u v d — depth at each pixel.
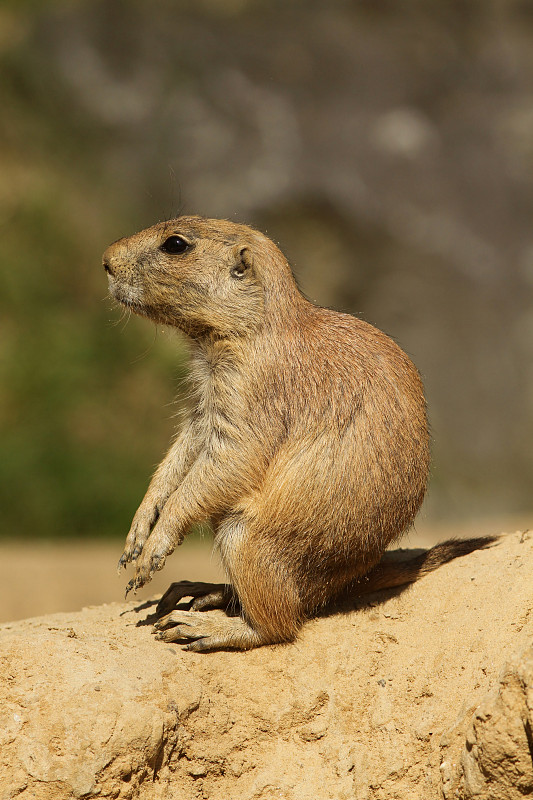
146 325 20.38
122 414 19.11
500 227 23.98
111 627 6.29
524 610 5.55
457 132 24.50
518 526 18.67
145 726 5.19
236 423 5.94
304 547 5.83
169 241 6.30
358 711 5.57
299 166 23.45
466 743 4.75
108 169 23.02
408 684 5.53
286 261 6.35
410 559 6.58
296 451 5.82
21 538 16.73
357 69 24.70
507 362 23.25
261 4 25.61
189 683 5.56
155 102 23.84
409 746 5.28
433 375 22.98
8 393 18.61
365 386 5.89
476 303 23.44
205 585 6.47
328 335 6.10
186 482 6.03
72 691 5.25
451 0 25.56
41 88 23.52
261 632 5.85
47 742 5.09
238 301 6.13
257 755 5.53
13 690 5.27
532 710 4.46
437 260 23.45
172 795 5.35
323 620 6.08
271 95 24.23
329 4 25.59
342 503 5.75
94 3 24.73
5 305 19.84
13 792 4.98
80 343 19.66
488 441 22.66
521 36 25.45
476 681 5.29
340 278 23.16
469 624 5.66
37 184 21.98
